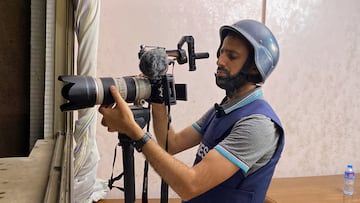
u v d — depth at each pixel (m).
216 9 1.99
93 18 1.19
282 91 2.17
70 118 1.26
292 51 2.15
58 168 0.82
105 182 1.81
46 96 1.21
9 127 1.25
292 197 1.91
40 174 0.81
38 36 1.24
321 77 2.24
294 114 2.22
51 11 1.20
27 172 0.82
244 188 1.10
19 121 1.26
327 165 2.34
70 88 0.80
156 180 2.01
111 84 0.87
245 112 1.09
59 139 1.12
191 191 1.00
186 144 1.34
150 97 0.95
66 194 0.68
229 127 1.11
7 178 0.78
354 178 2.17
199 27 1.98
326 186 2.11
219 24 2.00
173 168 0.98
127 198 0.94
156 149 0.97
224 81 1.12
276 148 1.12
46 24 1.20
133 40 1.89
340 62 2.27
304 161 2.29
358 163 2.37
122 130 0.91
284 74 2.16
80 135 1.22
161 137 1.24
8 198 0.67
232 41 1.09
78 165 1.23
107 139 1.90
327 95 2.27
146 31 1.91
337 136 2.34
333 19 2.21
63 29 1.20
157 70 0.91
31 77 1.25
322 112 2.28
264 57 1.07
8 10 1.21
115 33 1.86
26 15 1.23
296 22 2.13
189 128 1.36
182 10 1.94
